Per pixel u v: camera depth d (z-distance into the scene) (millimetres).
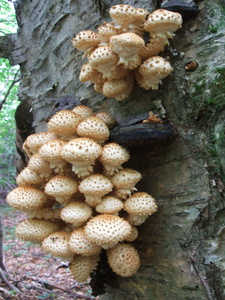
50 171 458
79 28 568
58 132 440
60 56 621
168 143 444
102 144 453
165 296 455
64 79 615
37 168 443
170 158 448
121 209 454
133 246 485
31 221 462
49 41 653
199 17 441
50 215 473
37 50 701
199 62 436
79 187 414
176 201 448
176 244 444
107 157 406
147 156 467
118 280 516
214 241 420
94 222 394
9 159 3270
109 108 508
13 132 3270
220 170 418
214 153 419
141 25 420
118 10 391
